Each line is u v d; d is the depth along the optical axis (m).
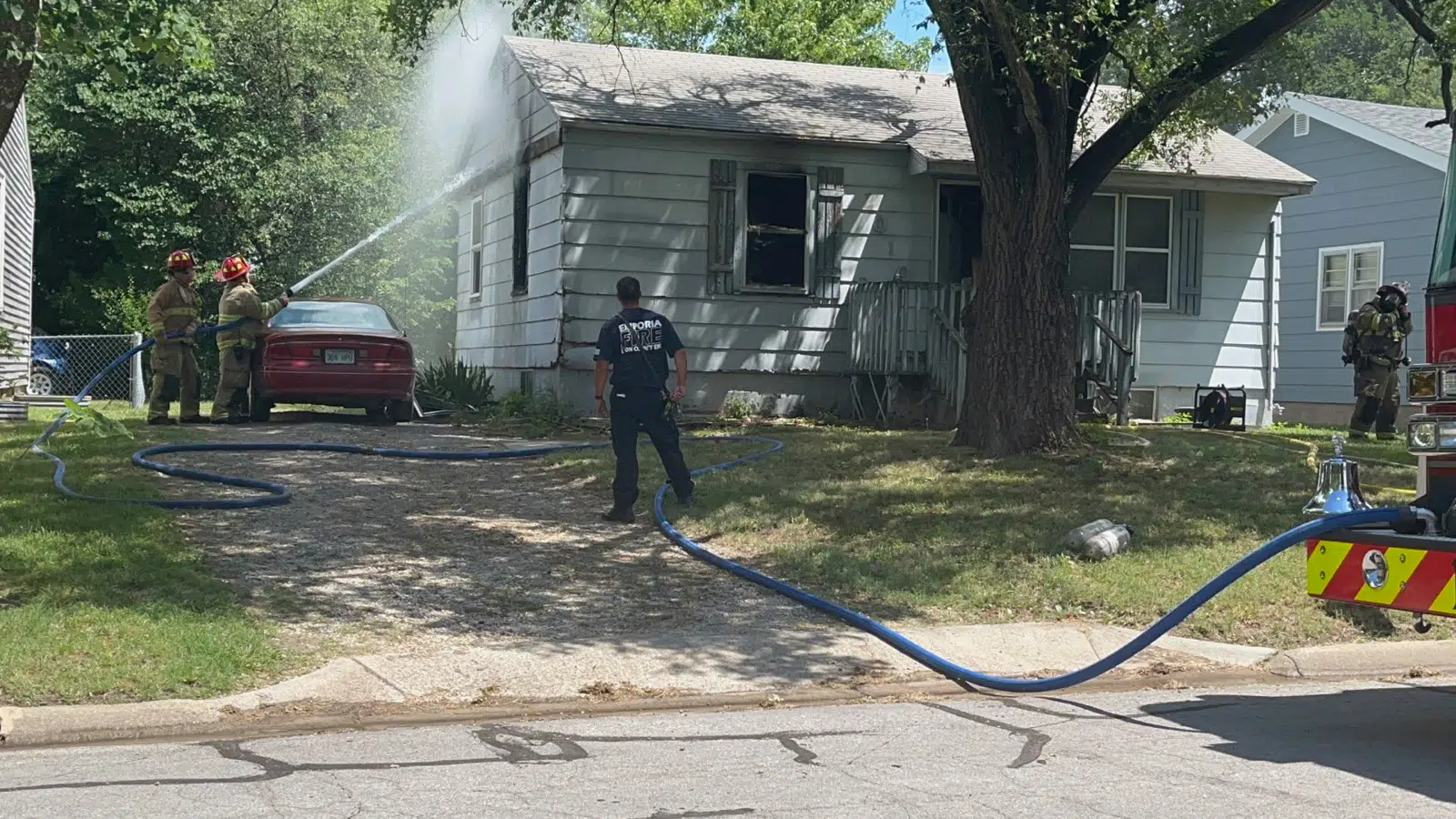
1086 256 18.66
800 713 6.44
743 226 17.08
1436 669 7.77
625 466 10.08
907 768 5.36
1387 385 15.79
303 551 8.87
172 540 8.75
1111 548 9.16
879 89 19.88
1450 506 5.89
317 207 27.66
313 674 6.65
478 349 21.30
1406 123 22.59
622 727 6.08
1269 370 19.36
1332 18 35.62
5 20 7.73
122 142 27.16
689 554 9.31
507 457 12.73
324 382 14.73
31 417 16.92
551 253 16.92
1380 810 4.80
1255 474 11.64
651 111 16.86
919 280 17.75
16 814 4.64
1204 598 6.22
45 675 6.21
